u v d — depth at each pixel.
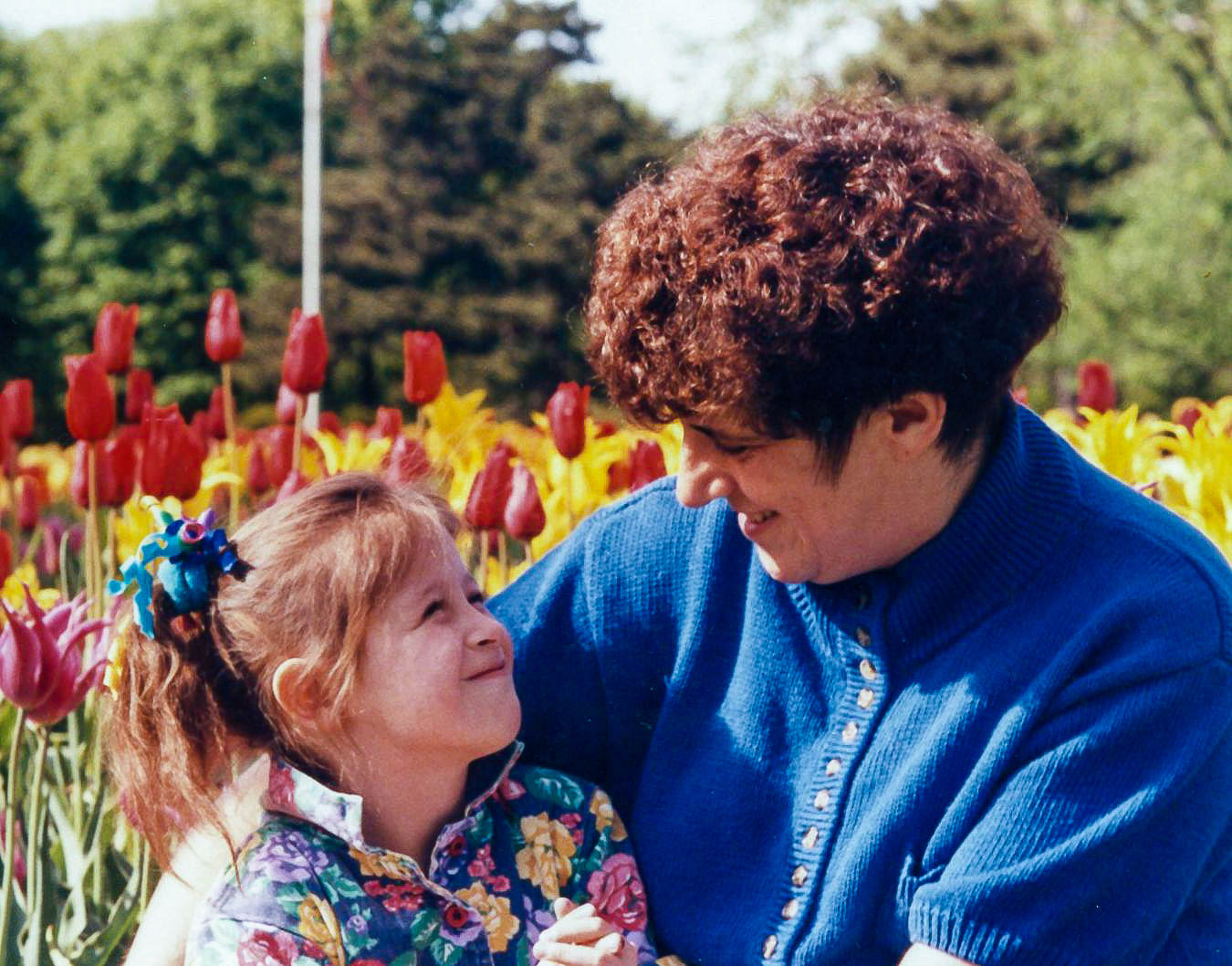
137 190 32.12
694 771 1.86
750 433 1.54
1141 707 1.54
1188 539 1.69
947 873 1.57
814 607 1.75
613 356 1.59
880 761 1.68
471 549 3.27
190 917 1.92
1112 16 20.20
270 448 4.10
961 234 1.52
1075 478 1.71
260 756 2.00
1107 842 1.52
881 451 1.58
